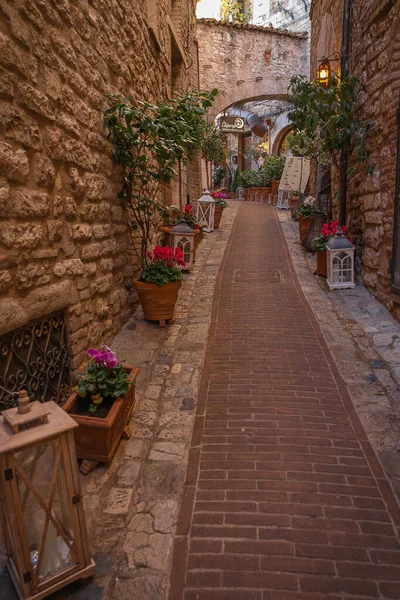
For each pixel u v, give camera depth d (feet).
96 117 13.93
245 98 57.06
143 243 19.03
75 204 12.25
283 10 66.13
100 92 14.35
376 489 9.23
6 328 8.76
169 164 17.66
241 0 75.25
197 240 28.78
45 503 6.50
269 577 7.32
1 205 8.54
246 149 81.35
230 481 9.49
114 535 8.17
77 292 12.39
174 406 12.30
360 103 21.84
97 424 9.50
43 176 10.23
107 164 15.14
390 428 11.23
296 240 31.71
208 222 35.04
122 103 14.90
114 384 10.37
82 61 12.69
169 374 13.98
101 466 9.98
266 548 7.86
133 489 9.32
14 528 6.29
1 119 8.50
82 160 12.70
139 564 7.57
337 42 27.91
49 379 10.88
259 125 71.36
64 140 11.43
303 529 8.25
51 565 6.85
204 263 26.71
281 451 10.43
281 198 47.37
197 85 48.37
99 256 14.24
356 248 23.17
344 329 17.22
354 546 7.89
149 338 16.38
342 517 8.52
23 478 6.22
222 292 21.61
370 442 10.73
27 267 9.61
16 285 9.21
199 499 9.01
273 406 12.25
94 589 7.12
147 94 21.11
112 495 9.14
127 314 17.69
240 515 8.59
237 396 12.76
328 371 14.15
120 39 16.47
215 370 14.26
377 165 19.61
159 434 11.12
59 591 7.07
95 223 13.98
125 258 17.44
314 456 10.25
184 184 40.14
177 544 7.97
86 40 13.03
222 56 55.62
